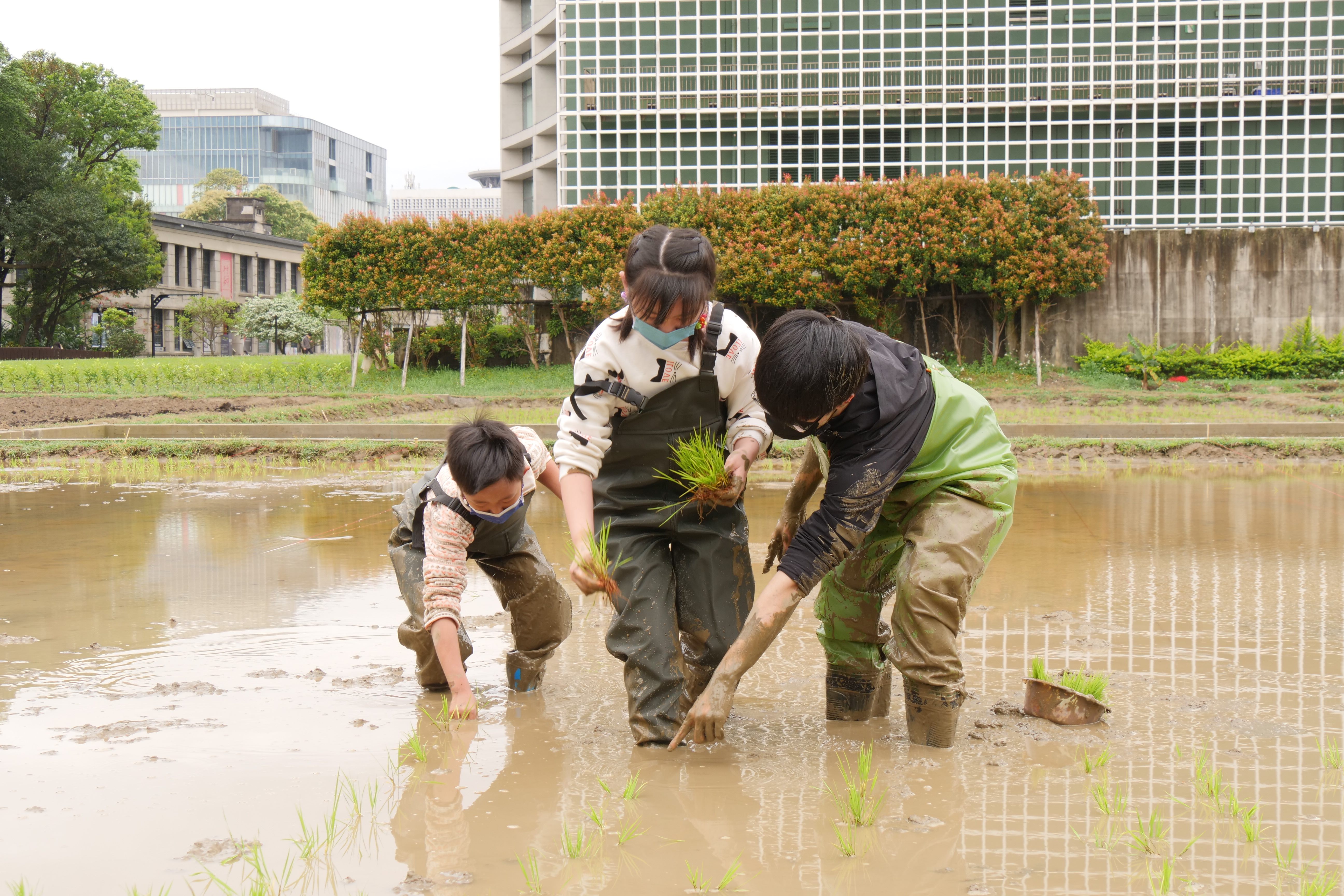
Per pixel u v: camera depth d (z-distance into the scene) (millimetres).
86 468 10688
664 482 2812
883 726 2934
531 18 36906
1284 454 10719
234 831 2152
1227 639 3760
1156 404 16047
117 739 2746
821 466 2898
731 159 24062
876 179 23484
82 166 45062
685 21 23844
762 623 2508
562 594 3229
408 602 3207
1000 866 1975
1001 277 19344
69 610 4375
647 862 2004
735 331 2760
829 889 1879
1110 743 2699
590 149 24250
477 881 1922
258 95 118625
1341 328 20203
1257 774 2453
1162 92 22062
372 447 11680
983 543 2688
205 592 4730
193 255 61812
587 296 22734
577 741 2777
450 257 21500
